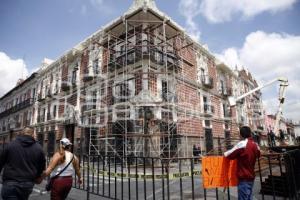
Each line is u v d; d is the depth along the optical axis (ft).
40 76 88.48
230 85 84.84
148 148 44.47
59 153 14.46
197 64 66.03
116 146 49.01
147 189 25.16
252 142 14.01
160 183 28.71
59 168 14.32
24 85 100.53
